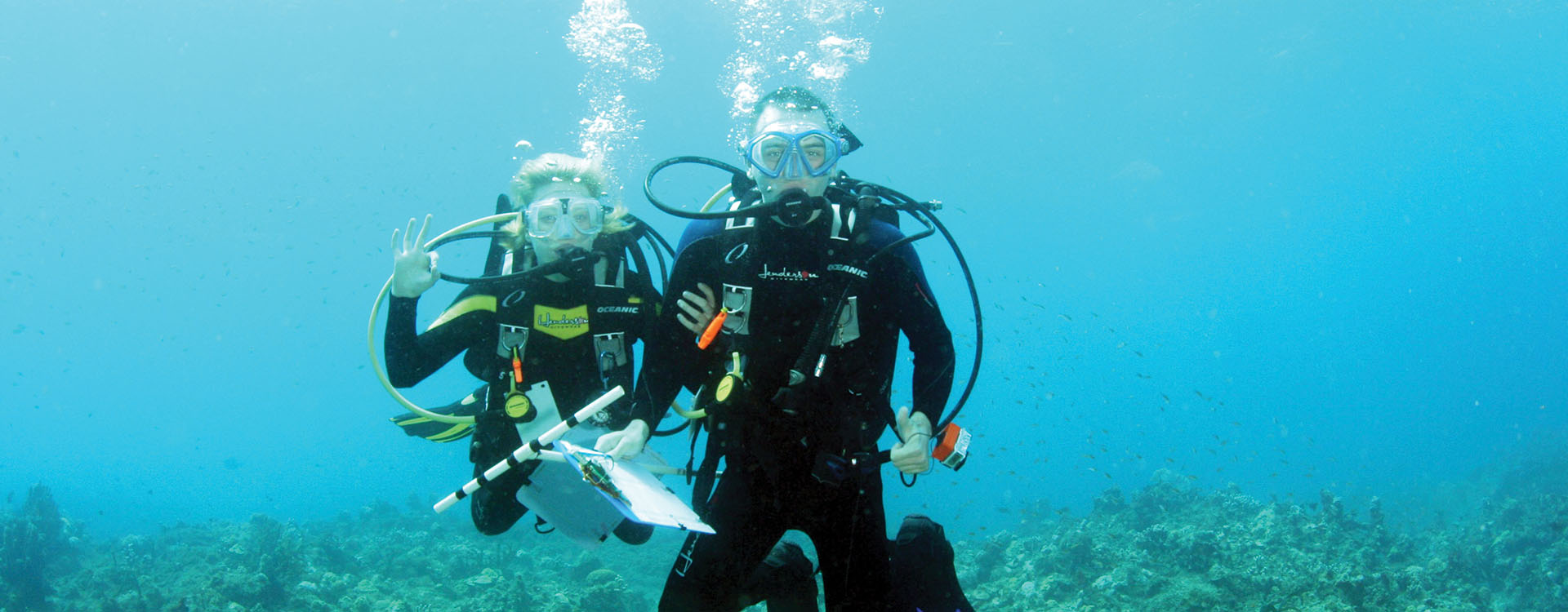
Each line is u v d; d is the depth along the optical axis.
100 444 61.75
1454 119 71.44
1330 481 31.47
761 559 2.97
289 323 81.25
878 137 64.38
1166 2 45.09
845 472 2.67
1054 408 76.56
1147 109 60.88
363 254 72.50
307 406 83.50
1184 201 78.81
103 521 25.28
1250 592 9.01
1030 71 53.75
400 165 64.12
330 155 62.62
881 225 2.96
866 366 2.96
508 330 3.26
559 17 49.16
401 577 11.99
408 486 35.66
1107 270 85.44
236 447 60.44
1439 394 74.62
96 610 10.33
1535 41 53.88
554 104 59.16
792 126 2.78
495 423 3.18
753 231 2.85
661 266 3.41
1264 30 48.62
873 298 2.97
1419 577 10.92
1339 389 83.31
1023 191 73.06
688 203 60.22
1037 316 88.88
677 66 50.09
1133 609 9.29
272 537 12.13
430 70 54.56
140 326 78.25
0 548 11.11
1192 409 75.06
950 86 55.91
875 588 2.91
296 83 55.50
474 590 11.14
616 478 2.55
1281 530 12.41
